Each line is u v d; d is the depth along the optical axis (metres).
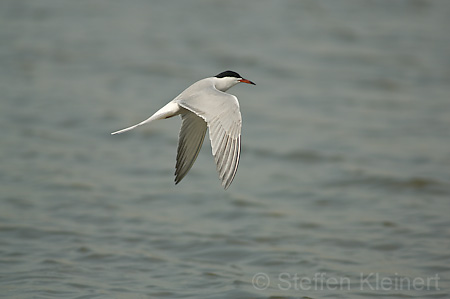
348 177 14.90
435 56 23.45
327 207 13.45
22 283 9.79
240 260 10.94
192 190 14.31
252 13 27.81
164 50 23.80
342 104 19.53
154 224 12.39
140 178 14.77
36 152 15.79
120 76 21.50
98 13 27.77
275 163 15.94
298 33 25.58
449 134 17.23
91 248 11.19
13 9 27.86
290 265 10.73
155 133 17.73
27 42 24.12
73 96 19.64
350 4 28.84
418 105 19.42
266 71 22.09
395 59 23.12
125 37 25.08
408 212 13.02
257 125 18.02
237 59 22.97
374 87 20.91
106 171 15.05
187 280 10.09
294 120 18.31
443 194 13.92
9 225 12.00
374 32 25.72
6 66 21.81
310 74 21.84
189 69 22.16
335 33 25.55
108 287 9.74
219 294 9.58
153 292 9.62
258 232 12.11
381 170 15.13
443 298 9.53
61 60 22.66
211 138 7.27
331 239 11.78
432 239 11.66
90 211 12.87
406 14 27.77
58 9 28.11
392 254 11.12
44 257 10.78
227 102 7.38
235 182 14.90
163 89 20.56
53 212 12.73
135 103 19.36
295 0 29.34
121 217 12.66
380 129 17.64
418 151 16.19
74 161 15.47
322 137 17.19
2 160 15.17
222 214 13.05
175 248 11.34
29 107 18.59
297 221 12.70
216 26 26.31
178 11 28.02
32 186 13.90
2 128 17.11
